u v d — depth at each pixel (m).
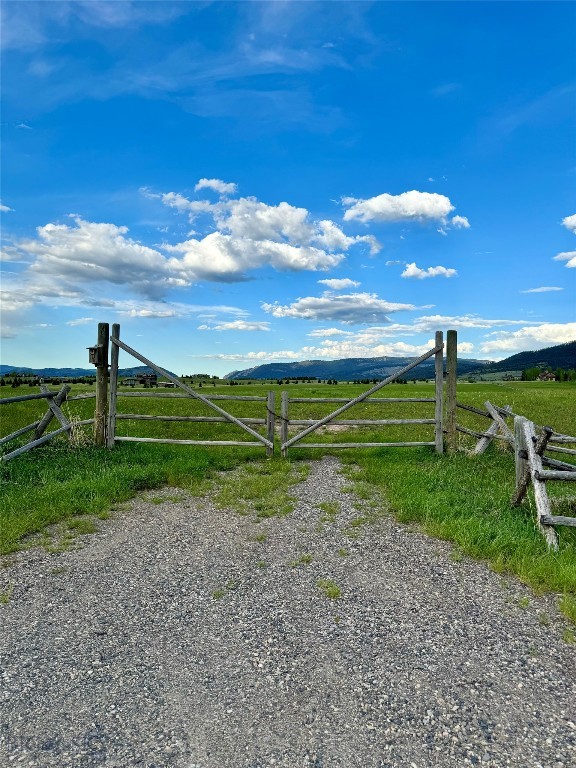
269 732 3.69
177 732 3.69
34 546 7.43
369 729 3.71
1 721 3.79
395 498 9.25
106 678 4.33
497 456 13.10
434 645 4.84
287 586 6.14
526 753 3.49
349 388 74.88
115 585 6.17
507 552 6.91
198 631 5.11
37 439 13.11
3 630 5.14
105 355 13.78
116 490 9.87
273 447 13.56
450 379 13.44
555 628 5.16
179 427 20.53
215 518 8.72
